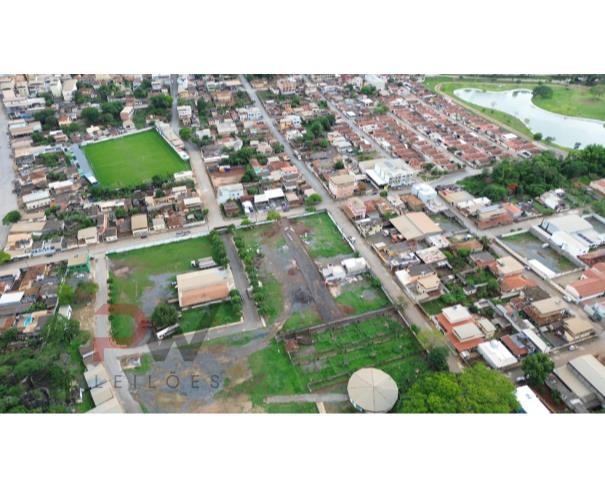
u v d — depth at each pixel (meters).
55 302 106.94
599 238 126.69
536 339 94.62
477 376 81.06
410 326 101.06
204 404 84.62
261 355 94.81
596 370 85.44
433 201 145.75
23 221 139.50
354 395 82.62
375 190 157.62
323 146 188.62
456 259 120.38
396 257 121.00
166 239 132.00
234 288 111.31
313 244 130.25
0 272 119.69
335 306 107.19
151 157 183.50
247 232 136.00
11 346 96.44
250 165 172.38
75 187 158.00
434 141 196.75
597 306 102.25
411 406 77.88
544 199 148.50
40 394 83.19
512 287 108.88
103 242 131.38
